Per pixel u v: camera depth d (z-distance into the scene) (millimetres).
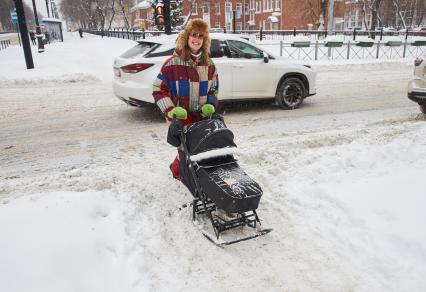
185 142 3752
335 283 3066
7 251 3127
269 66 8406
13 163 5609
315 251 3457
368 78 14281
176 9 26969
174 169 4582
